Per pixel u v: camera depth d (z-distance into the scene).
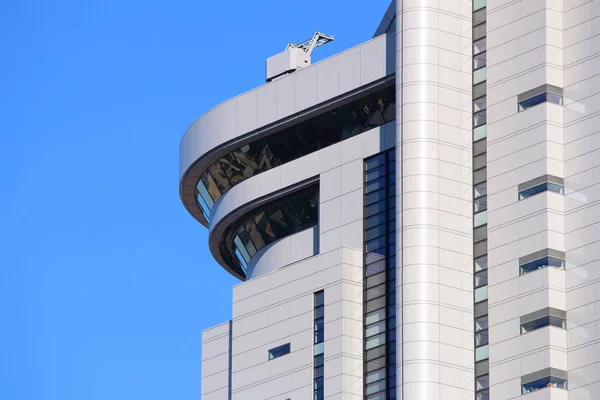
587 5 177.25
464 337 175.75
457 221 178.62
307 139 195.00
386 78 186.62
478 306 176.38
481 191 179.25
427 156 179.50
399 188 179.75
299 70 195.12
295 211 195.88
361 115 190.50
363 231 185.38
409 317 175.75
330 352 181.62
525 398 170.88
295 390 183.38
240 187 199.25
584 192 173.25
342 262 183.38
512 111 178.75
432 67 181.88
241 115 198.88
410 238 177.75
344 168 188.88
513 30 180.75
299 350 184.50
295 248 193.88
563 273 172.62
